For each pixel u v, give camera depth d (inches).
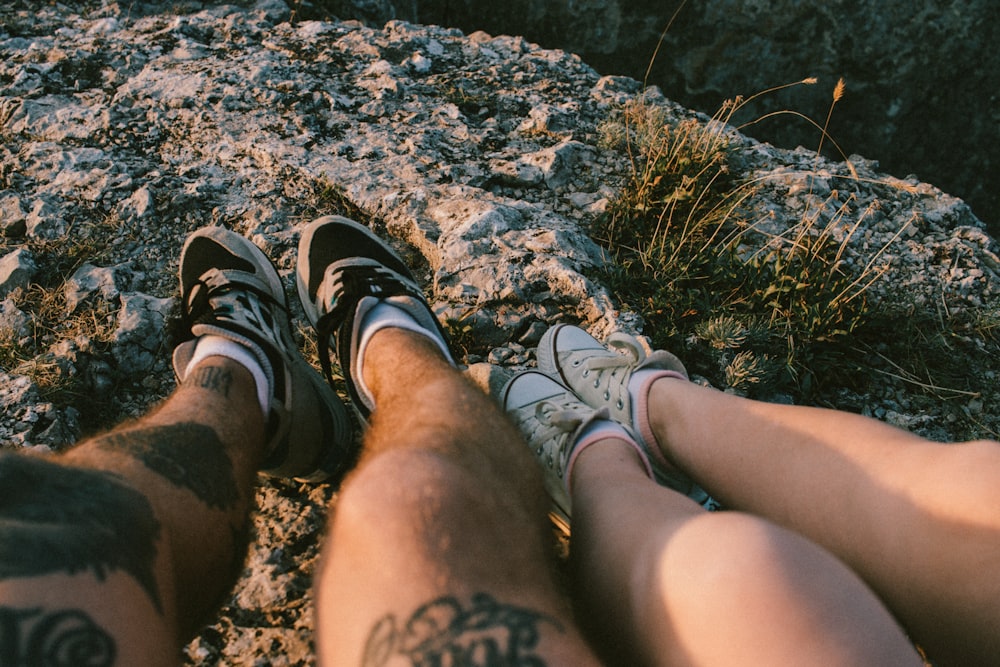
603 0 187.3
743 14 181.9
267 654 60.3
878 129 187.5
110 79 123.3
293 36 139.5
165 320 87.0
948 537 38.2
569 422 59.3
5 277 89.3
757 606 29.9
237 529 47.9
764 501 49.8
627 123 119.1
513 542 35.4
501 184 110.3
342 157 110.3
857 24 178.4
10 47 128.1
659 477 64.1
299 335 89.0
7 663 27.2
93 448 43.4
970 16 175.2
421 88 129.0
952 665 39.2
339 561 34.5
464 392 50.6
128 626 31.0
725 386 87.6
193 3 152.9
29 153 106.2
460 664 29.7
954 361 93.8
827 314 92.1
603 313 90.3
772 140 192.4
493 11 193.2
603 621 37.9
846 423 47.4
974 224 116.3
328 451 71.1
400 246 100.5
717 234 105.9
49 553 30.9
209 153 109.8
